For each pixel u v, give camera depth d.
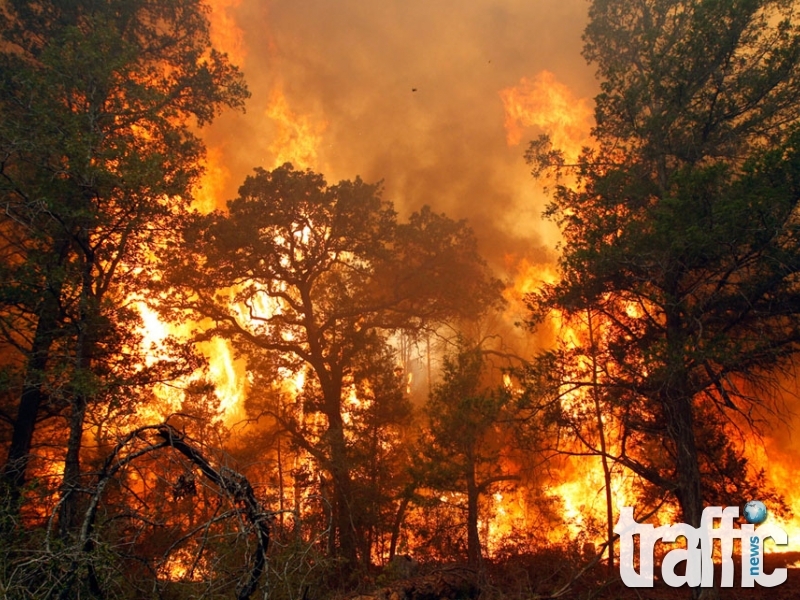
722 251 14.93
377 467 25.19
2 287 15.07
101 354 17.45
